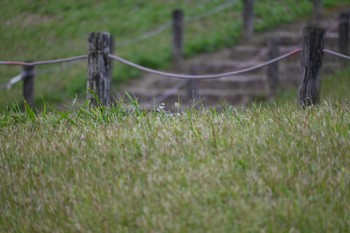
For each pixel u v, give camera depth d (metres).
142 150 20.69
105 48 28.53
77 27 68.31
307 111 23.86
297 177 18.86
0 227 18.67
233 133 21.48
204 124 22.61
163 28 61.62
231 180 18.48
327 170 19.34
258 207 17.38
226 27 65.25
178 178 18.64
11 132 24.19
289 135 21.19
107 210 17.75
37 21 70.38
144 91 52.38
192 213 17.19
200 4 72.25
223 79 52.28
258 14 67.50
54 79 55.91
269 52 48.66
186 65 57.28
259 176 18.75
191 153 20.16
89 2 74.94
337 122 22.19
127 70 57.16
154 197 17.94
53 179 19.92
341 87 44.97
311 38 26.55
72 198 18.80
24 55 60.59
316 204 17.86
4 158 21.88
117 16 70.81
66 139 22.48
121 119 24.52
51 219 18.20
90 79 28.62
